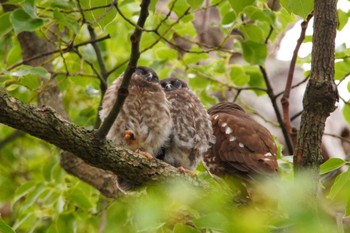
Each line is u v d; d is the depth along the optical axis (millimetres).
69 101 16422
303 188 7078
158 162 9133
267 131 11547
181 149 10898
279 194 7207
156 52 14219
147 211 7320
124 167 8922
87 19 10555
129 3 13156
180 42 15188
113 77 13727
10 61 14070
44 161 17984
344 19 12133
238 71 14164
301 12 9273
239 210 7684
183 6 12438
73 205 13383
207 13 16547
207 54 14070
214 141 11375
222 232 7613
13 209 16625
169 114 10625
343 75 12633
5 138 17766
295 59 12609
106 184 13086
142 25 8508
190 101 11188
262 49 12539
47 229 13508
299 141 8461
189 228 8094
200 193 8188
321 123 8414
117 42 16062
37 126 8344
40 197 13227
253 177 10766
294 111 16047
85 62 13617
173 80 11484
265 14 12227
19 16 10781
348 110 13008
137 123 10430
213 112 12477
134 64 8469
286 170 11430
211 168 11234
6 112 8188
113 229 11562
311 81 8430
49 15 12242
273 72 16953
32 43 14070
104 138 8703
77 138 8578
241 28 12586
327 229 6750
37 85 12016
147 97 10484
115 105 8539
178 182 9008
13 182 17656
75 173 13297
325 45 8461
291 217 6793
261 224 6879
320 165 8516
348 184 8359
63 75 13750
